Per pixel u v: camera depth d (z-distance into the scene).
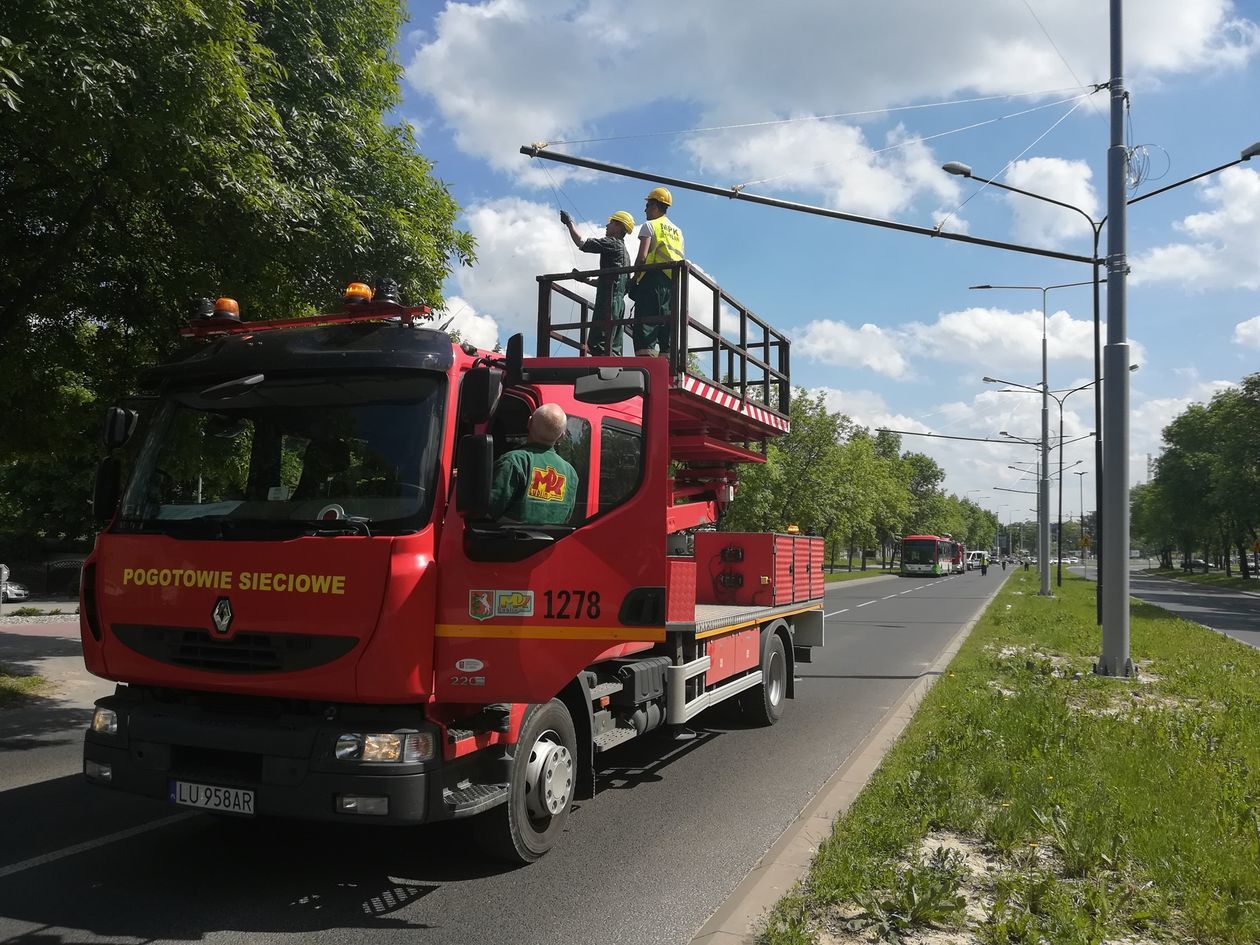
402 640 4.28
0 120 6.92
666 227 7.99
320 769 4.20
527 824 5.04
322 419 4.71
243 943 4.08
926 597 37.12
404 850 5.38
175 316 9.81
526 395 5.03
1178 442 72.00
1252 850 5.04
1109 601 12.80
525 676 4.47
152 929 4.21
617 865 5.19
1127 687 11.68
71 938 4.09
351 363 4.68
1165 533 90.25
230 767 4.48
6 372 9.84
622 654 6.15
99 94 6.33
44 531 32.00
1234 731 8.47
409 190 10.21
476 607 4.45
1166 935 4.12
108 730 4.68
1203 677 12.64
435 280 10.40
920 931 4.09
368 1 9.98
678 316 7.06
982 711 8.96
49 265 8.77
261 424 4.79
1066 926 4.03
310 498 4.61
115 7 6.35
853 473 51.62
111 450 5.04
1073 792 6.09
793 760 7.89
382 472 4.54
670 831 5.85
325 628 4.32
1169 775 6.67
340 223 9.02
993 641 17.28
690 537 8.55
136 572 4.73
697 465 9.00
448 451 4.61
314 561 4.37
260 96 8.47
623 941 4.17
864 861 4.74
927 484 111.44
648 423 4.95
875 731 8.96
